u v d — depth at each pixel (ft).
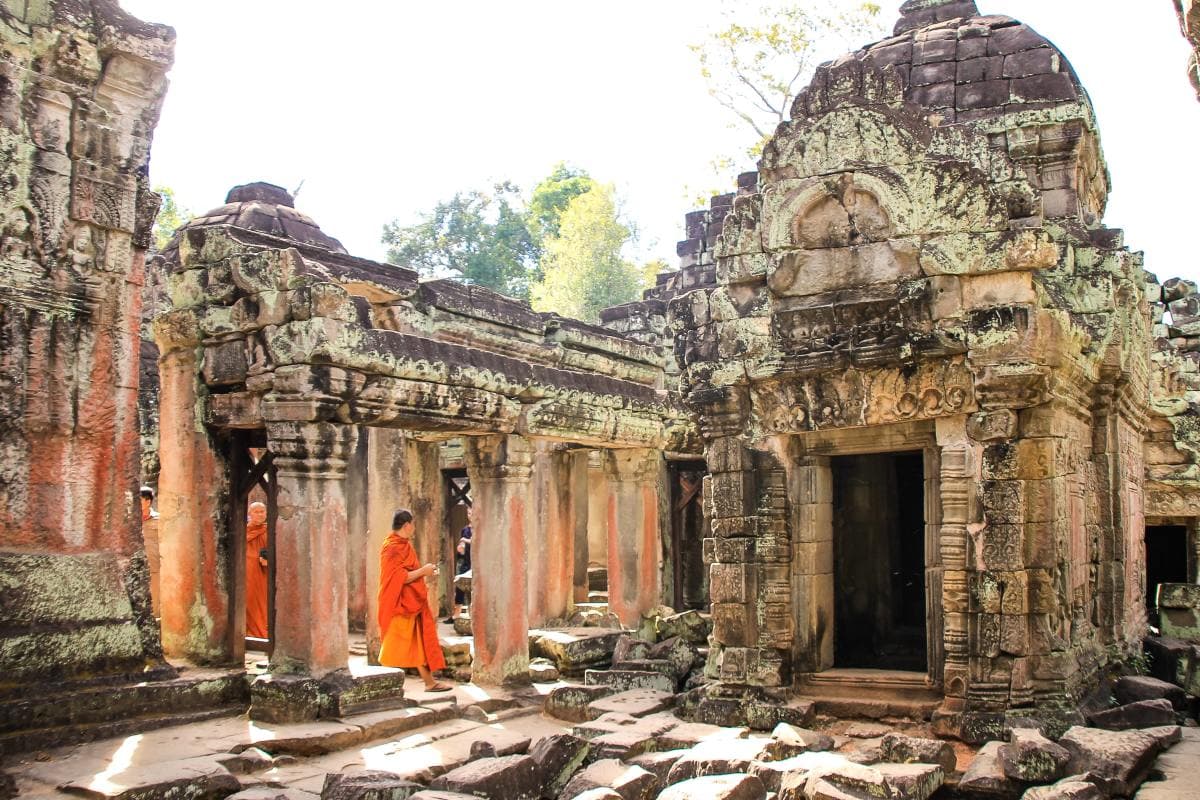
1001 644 28.63
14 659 28.35
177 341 35.76
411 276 48.83
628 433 46.39
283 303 32.68
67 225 31.53
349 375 32.63
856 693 31.83
